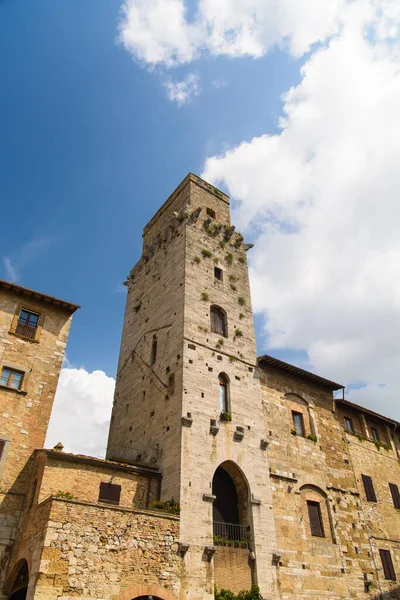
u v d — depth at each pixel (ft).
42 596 54.49
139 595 61.98
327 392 121.90
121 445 103.19
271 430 100.68
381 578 99.45
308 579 85.56
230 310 110.73
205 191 135.33
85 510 63.16
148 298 122.31
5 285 89.86
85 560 59.72
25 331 89.51
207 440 85.46
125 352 123.85
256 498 85.66
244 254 128.26
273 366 111.55
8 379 83.51
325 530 95.96
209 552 73.15
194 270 109.60
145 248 146.20
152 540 67.26
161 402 94.22
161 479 82.23
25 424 80.89
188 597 67.15
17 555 67.56
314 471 102.94
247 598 74.13
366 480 115.55
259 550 80.53
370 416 131.95
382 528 109.40
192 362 93.40
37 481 72.74
